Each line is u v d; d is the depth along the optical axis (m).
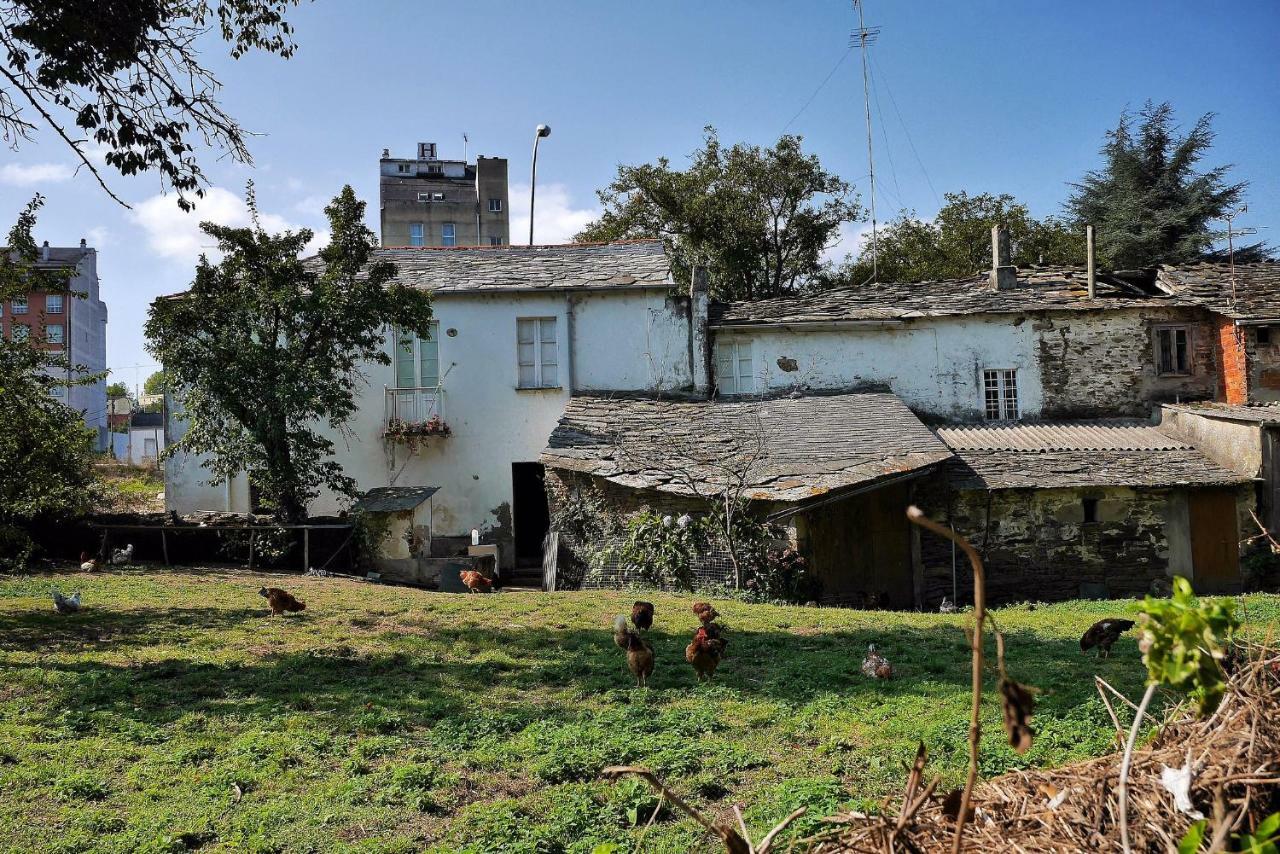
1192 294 26.23
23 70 12.17
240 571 21.72
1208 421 23.44
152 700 10.53
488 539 27.11
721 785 7.88
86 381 19.56
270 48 13.80
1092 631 12.38
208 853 6.84
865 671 11.44
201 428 22.41
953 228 42.28
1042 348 26.72
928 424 26.75
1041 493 22.03
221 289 22.56
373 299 22.75
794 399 26.39
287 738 9.24
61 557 23.31
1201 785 3.59
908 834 3.81
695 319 27.41
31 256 16.41
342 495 26.89
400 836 7.10
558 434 24.12
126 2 12.18
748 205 39.84
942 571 22.02
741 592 19.45
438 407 27.17
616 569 21.45
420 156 67.31
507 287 27.23
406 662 12.54
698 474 21.44
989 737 8.64
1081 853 3.55
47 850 6.82
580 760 8.44
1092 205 43.91
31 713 9.99
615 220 40.69
